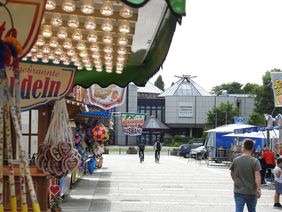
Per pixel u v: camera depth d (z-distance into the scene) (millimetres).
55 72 7887
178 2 3264
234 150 36062
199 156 44094
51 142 8383
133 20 5414
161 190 18484
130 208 13500
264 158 21109
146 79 8258
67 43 6566
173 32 4551
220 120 84000
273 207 14359
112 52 7094
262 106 78562
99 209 13156
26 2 4305
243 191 8617
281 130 25984
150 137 92875
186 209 13609
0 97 3832
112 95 18438
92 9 4863
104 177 23781
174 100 96812
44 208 9422
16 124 3789
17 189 8266
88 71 8602
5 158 8062
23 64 7734
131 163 38438
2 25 4301
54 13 5430
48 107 10305
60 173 8312
